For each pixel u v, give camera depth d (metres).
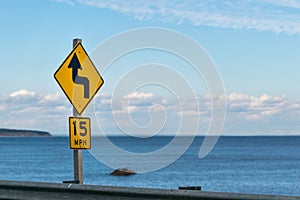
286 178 50.56
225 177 51.31
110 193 6.86
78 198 7.13
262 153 112.38
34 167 64.88
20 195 7.59
